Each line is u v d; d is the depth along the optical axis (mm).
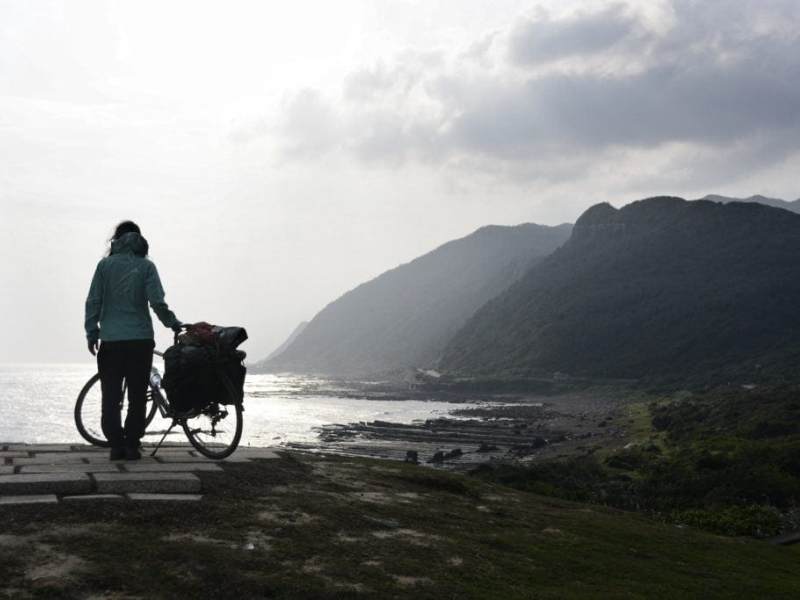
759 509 17719
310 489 6855
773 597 6395
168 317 6656
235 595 4219
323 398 157250
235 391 6953
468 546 6004
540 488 20250
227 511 5586
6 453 7242
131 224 6891
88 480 5574
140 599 3975
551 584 5484
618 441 61156
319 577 4648
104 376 6672
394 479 8336
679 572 6723
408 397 155250
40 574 4074
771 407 56375
